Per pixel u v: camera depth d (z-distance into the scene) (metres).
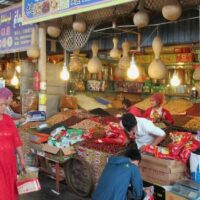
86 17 5.02
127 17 4.91
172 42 4.91
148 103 6.36
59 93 6.17
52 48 6.35
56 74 6.09
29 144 4.92
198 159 2.91
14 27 6.31
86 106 6.54
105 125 4.79
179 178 3.11
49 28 5.32
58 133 4.42
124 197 2.74
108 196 2.75
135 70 4.66
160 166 3.12
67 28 5.45
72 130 4.48
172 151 3.21
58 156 4.16
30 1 5.21
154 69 4.21
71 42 5.43
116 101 7.14
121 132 4.00
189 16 4.55
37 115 5.53
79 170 4.18
